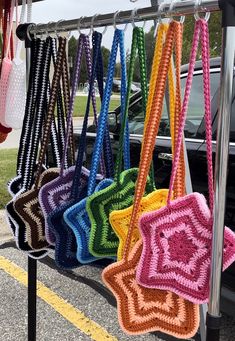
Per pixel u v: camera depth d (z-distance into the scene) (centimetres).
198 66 292
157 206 121
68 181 147
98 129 130
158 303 114
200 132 271
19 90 164
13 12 170
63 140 157
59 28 142
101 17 128
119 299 117
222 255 100
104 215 129
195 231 105
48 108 146
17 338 262
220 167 99
